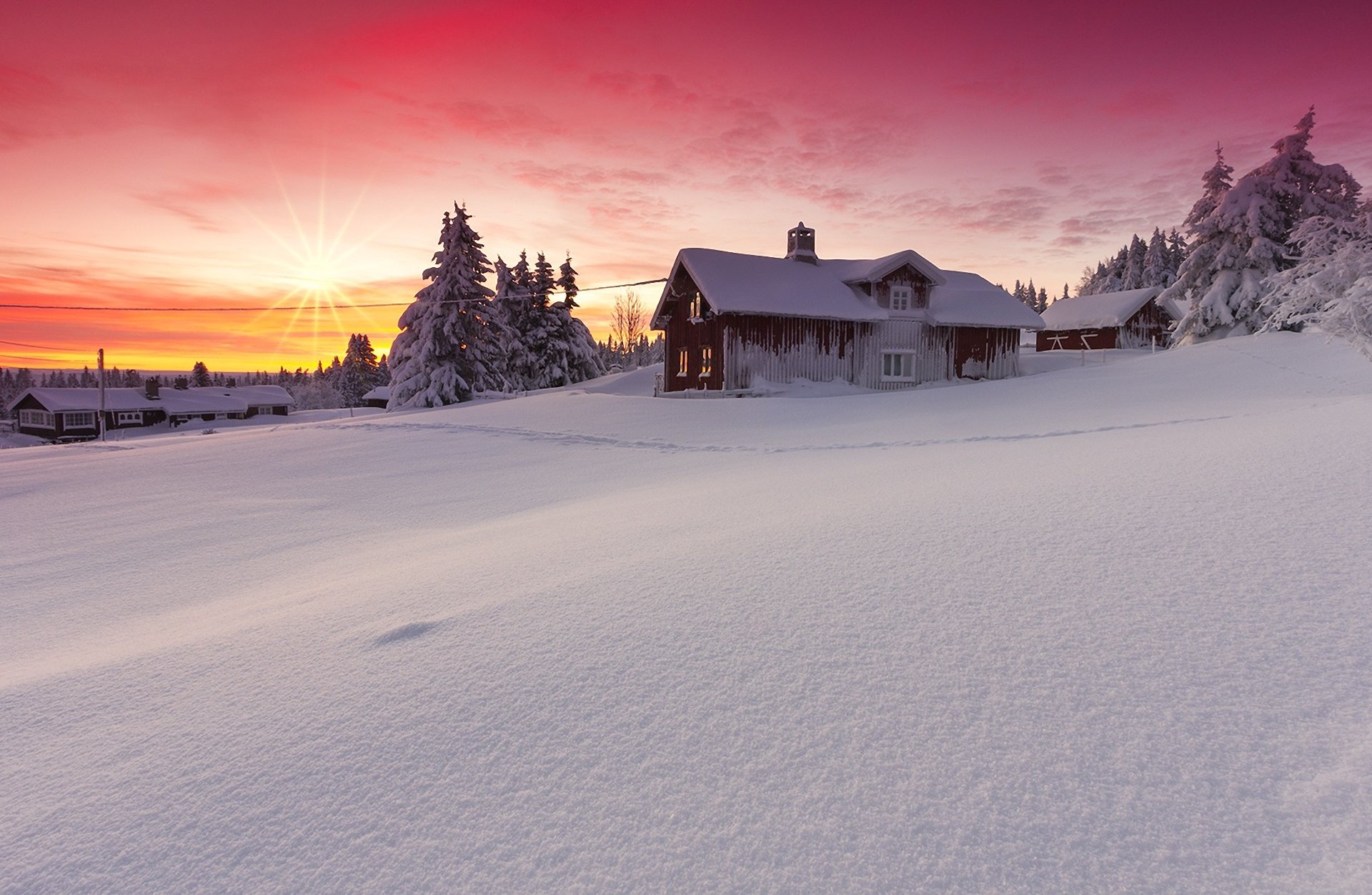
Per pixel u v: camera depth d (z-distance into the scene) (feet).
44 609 19.53
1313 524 13.04
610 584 13.66
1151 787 6.78
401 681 10.13
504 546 19.76
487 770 7.84
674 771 7.58
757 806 6.98
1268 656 8.75
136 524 32.94
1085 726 7.74
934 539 14.52
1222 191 121.08
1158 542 12.96
